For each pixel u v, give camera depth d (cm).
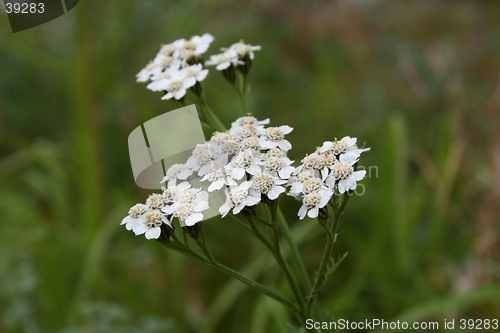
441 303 23
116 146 35
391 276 27
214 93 36
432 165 30
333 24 47
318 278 17
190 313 27
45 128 39
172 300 27
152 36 35
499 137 31
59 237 29
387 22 55
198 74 19
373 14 53
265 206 18
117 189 32
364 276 27
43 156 33
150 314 26
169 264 27
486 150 32
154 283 28
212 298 29
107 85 32
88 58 28
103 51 33
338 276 29
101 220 28
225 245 30
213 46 39
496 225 27
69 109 39
